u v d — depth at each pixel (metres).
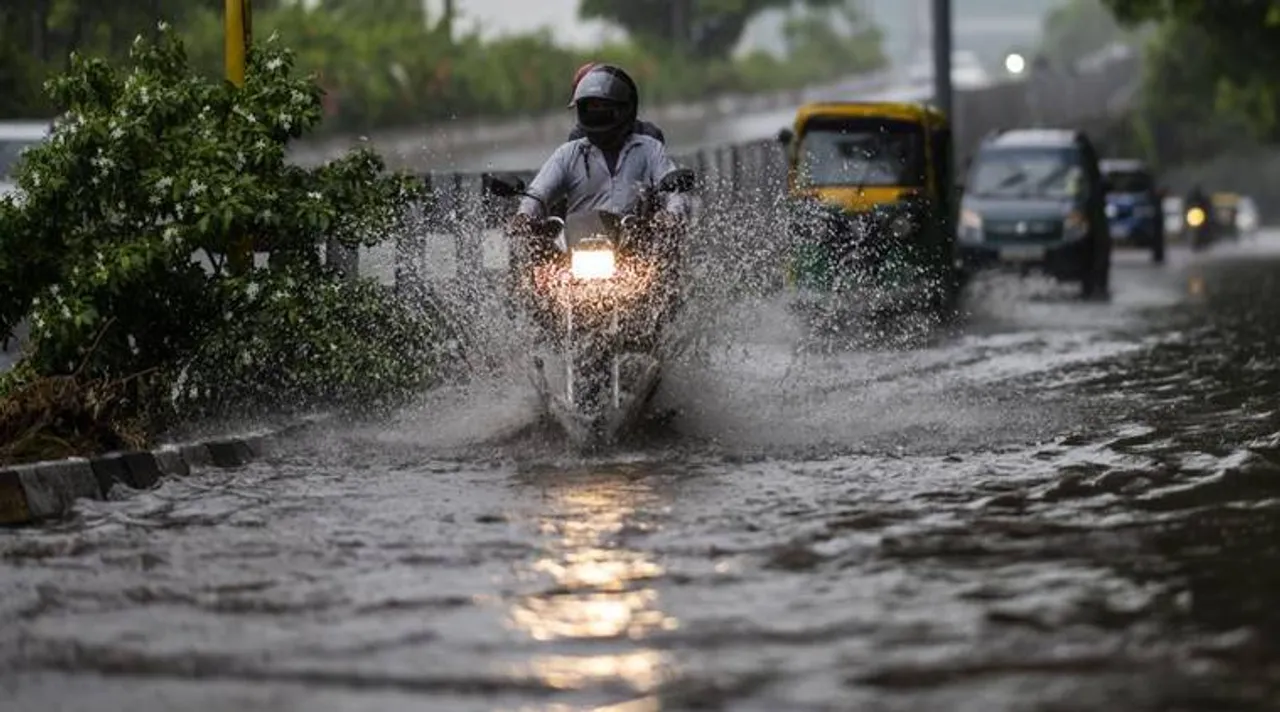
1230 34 85.31
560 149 23.42
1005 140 58.47
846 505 18.28
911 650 12.68
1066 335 40.84
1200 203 104.50
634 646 12.91
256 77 25.33
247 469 21.44
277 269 24.61
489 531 17.16
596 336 22.25
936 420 24.69
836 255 38.12
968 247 55.69
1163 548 16.02
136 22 48.97
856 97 175.75
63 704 11.84
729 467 20.80
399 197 25.97
